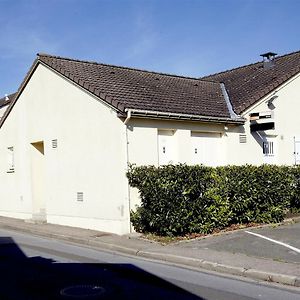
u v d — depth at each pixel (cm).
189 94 1658
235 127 1552
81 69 1565
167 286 750
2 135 1927
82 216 1416
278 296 678
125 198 1262
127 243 1127
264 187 1324
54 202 1546
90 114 1382
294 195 1470
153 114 1302
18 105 1791
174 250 1017
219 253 961
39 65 1628
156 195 1159
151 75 1772
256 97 1614
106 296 695
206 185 1223
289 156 1722
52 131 1562
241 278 801
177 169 1175
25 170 1758
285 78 1711
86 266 921
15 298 689
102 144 1337
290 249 962
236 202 1274
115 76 1597
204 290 718
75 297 692
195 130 1445
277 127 1689
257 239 1083
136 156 1290
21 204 1789
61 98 1514
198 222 1196
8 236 1387
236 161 1545
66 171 1488
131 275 835
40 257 1027
